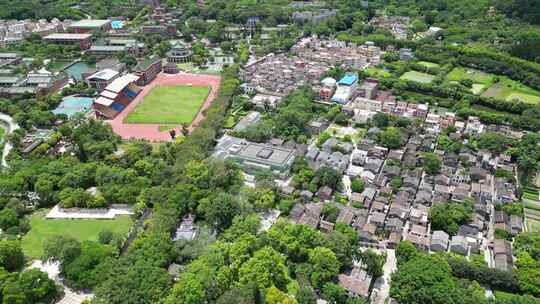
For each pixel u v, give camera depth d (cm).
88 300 19750
